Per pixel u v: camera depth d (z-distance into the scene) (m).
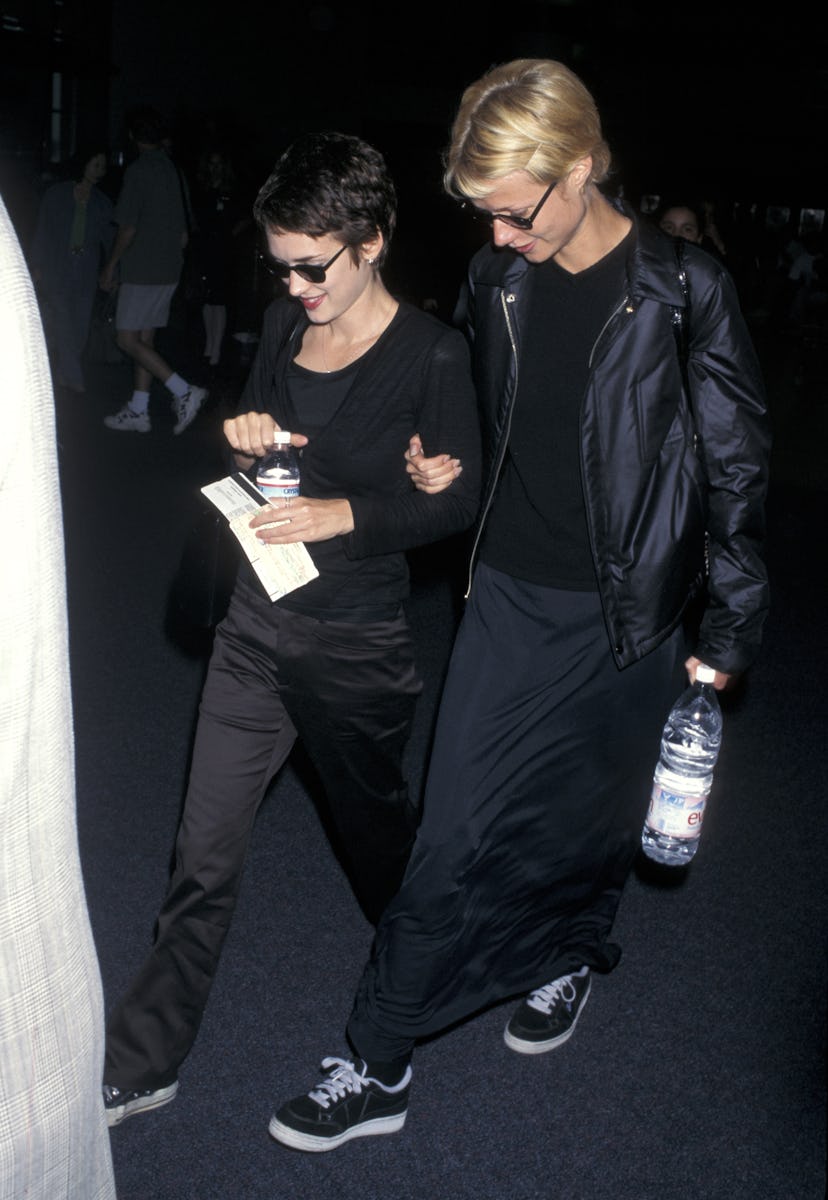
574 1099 2.74
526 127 2.09
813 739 4.72
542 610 2.47
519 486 2.47
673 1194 2.50
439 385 2.40
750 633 2.47
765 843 3.90
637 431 2.32
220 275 9.98
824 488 9.19
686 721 2.62
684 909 3.49
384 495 2.48
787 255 22.75
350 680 2.48
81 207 9.44
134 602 5.44
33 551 1.10
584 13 25.69
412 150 23.16
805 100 26.67
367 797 2.65
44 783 1.19
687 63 26.81
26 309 1.06
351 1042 2.59
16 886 1.18
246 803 2.53
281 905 3.36
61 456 7.94
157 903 3.31
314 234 2.25
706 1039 2.96
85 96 14.86
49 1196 1.27
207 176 10.01
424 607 5.81
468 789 2.51
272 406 2.53
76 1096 1.27
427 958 2.51
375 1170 2.51
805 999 3.14
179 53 16.44
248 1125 2.60
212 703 2.53
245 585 2.50
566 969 2.75
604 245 2.28
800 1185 2.54
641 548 2.38
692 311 2.28
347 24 20.64
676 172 27.55
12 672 1.11
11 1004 1.20
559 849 2.58
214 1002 2.96
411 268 12.30
